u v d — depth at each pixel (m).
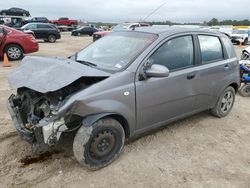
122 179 3.24
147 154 3.79
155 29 4.20
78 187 3.09
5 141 4.01
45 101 3.29
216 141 4.28
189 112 4.39
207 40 4.58
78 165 3.48
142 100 3.57
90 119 3.15
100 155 3.37
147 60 3.62
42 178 3.21
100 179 3.23
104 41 4.40
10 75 3.77
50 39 23.08
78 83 3.29
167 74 3.44
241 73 6.63
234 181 3.29
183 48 4.12
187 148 4.01
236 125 4.95
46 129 2.97
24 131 3.28
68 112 2.98
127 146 3.97
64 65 3.44
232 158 3.80
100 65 3.74
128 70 3.47
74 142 3.21
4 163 3.47
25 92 3.59
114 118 3.45
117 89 3.30
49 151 3.75
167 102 3.91
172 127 4.69
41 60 3.80
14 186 3.07
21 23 35.28
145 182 3.21
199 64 4.34
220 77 4.75
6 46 11.23
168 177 3.31
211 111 5.14
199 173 3.42
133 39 4.01
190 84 4.17
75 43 22.47
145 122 3.74
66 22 45.59
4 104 5.64
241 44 25.88
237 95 6.98
